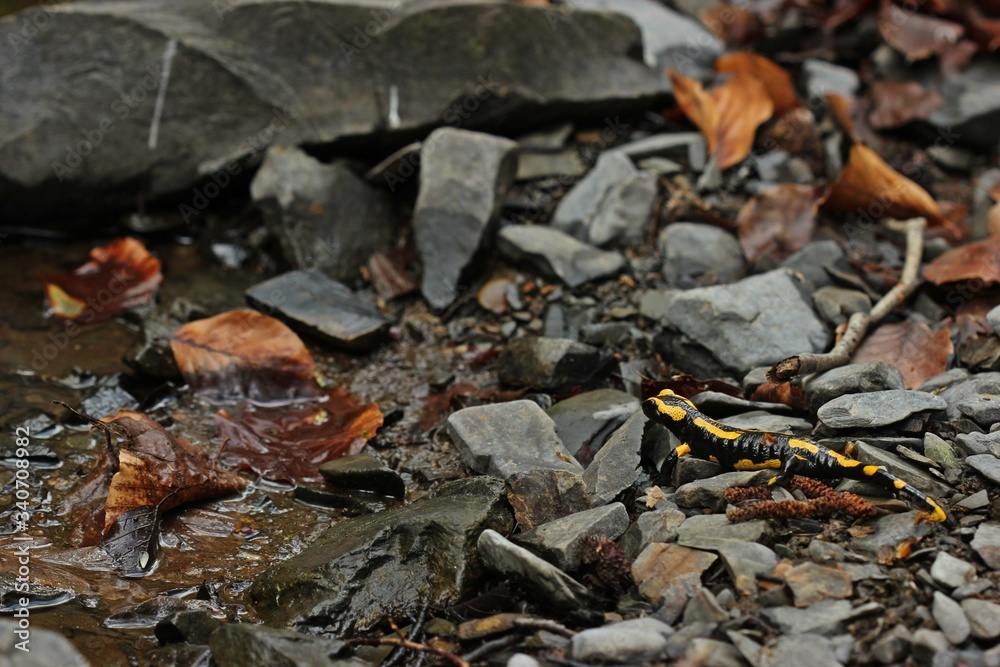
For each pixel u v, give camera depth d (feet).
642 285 24.14
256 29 26.96
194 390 21.95
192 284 25.67
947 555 14.02
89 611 15.89
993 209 24.16
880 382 17.94
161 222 27.68
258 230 27.12
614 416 19.12
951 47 29.60
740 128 27.27
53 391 21.93
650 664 13.15
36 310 24.82
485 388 21.95
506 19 27.27
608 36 28.86
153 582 16.70
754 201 25.04
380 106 27.07
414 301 25.18
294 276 24.44
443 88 27.27
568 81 28.09
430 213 24.93
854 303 21.68
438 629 14.90
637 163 27.20
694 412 17.21
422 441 20.51
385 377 22.74
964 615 13.06
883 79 30.63
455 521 16.02
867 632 13.23
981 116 28.30
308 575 15.72
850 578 13.97
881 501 15.56
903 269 23.62
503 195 25.58
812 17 32.86
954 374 18.67
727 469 16.87
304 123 26.89
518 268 25.20
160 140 26.96
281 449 20.24
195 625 14.93
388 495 18.78
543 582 14.69
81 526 17.87
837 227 25.27
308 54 27.02
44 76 27.12
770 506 15.38
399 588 15.56
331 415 21.31
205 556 17.35
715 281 24.07
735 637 13.16
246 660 13.80
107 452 18.98
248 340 22.21
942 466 16.19
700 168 27.22
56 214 27.55
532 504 16.85
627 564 15.02
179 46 26.61
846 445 16.67
